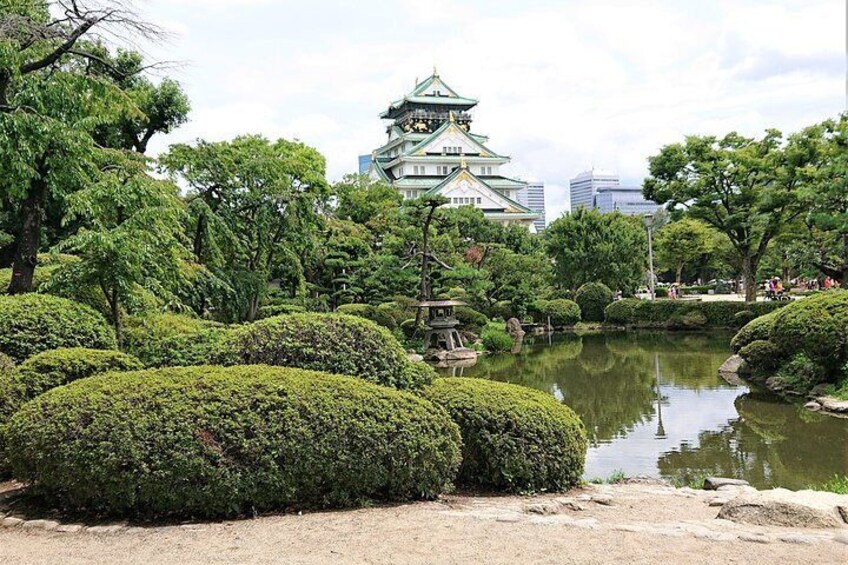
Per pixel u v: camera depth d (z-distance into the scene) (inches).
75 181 411.5
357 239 1032.2
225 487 193.6
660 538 171.6
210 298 667.4
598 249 1489.9
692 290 2022.6
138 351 324.5
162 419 196.9
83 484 196.1
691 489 263.4
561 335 1211.9
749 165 1072.2
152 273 378.3
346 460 203.6
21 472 207.3
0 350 284.8
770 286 1389.0
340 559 158.6
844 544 165.5
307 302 898.7
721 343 972.6
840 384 510.3
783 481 319.6
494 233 1453.0
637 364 776.9
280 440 198.7
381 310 964.6
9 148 382.9
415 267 979.9
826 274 1019.9
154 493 192.9
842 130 916.6
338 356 245.3
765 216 1045.2
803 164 1018.1
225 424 197.9
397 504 211.5
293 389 209.3
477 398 243.4
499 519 189.0
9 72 403.2
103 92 440.1
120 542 177.6
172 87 793.6
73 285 350.9
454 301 924.0
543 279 1386.6
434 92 2453.2
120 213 382.6
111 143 754.8
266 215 759.1
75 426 198.1
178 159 687.7
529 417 240.2
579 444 250.4
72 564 161.9
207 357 251.3
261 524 189.5
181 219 613.6
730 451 378.9
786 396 537.3
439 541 170.2
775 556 157.2
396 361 252.1
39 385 248.1
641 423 460.8
